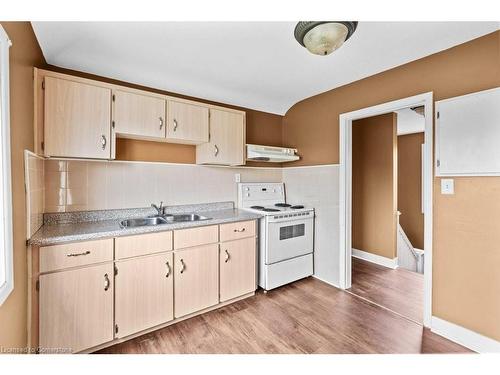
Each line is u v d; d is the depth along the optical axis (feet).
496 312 5.29
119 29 5.30
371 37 5.61
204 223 7.02
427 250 6.40
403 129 14.29
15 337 3.96
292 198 10.97
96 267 5.37
